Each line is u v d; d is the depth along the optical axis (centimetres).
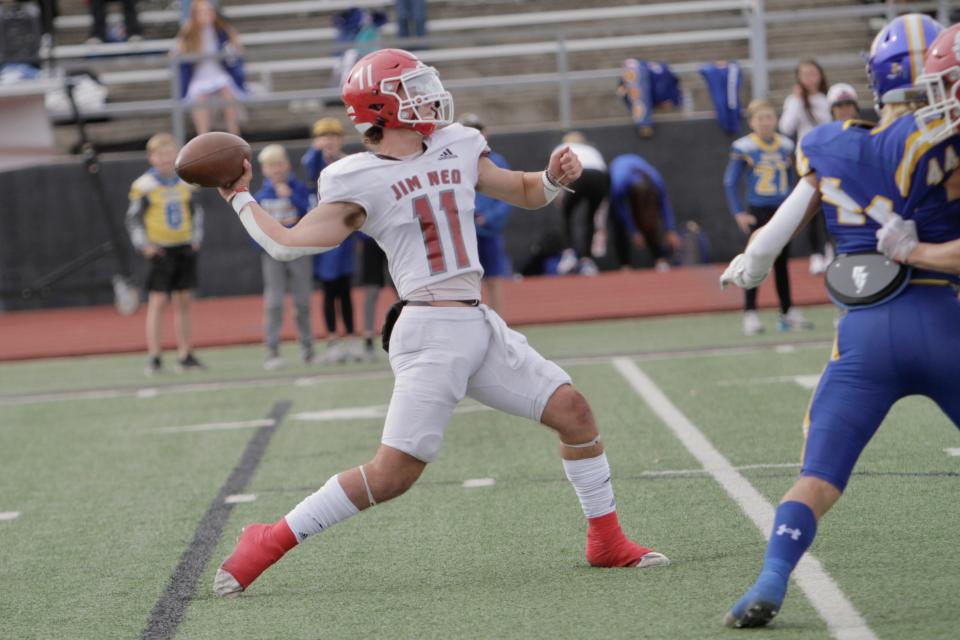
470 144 1634
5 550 2016
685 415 2794
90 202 6006
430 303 1589
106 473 2603
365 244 4106
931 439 2359
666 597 1545
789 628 1398
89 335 5188
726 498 2036
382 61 1579
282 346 4750
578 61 6925
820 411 1417
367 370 3900
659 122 5962
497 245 4025
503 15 7144
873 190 1413
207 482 2448
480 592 1625
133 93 6838
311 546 1914
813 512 1395
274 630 1523
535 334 4572
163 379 3997
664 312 4841
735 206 4078
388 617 1545
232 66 6069
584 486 1681
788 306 4128
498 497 2152
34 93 5956
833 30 6975
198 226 4153
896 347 1381
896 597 1484
